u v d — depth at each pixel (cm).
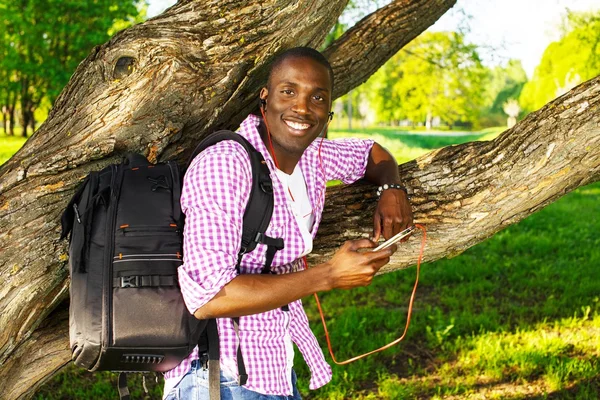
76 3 1800
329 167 261
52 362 282
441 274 783
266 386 221
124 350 205
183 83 270
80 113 270
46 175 257
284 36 281
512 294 716
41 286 258
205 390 219
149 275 205
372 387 507
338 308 680
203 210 200
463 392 492
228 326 220
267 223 214
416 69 2105
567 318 632
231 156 206
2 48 2295
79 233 212
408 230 205
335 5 292
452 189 278
